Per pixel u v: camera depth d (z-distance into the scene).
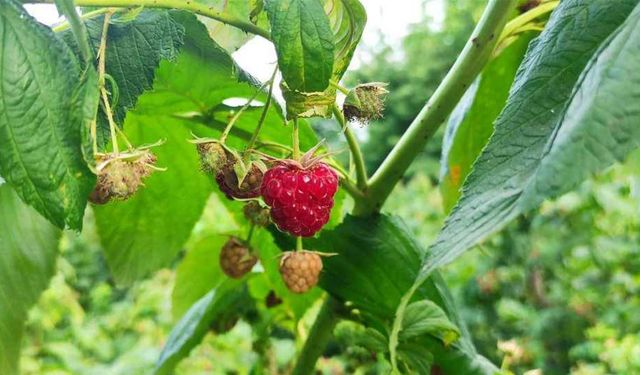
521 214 0.08
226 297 0.23
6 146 0.10
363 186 0.18
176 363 0.22
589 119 0.08
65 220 0.10
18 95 0.10
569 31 0.11
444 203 0.22
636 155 0.35
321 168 0.13
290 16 0.11
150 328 0.79
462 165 0.22
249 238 0.19
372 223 0.18
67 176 0.10
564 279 0.68
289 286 0.16
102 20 0.13
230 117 0.18
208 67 0.16
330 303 0.19
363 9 0.12
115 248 0.22
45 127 0.10
